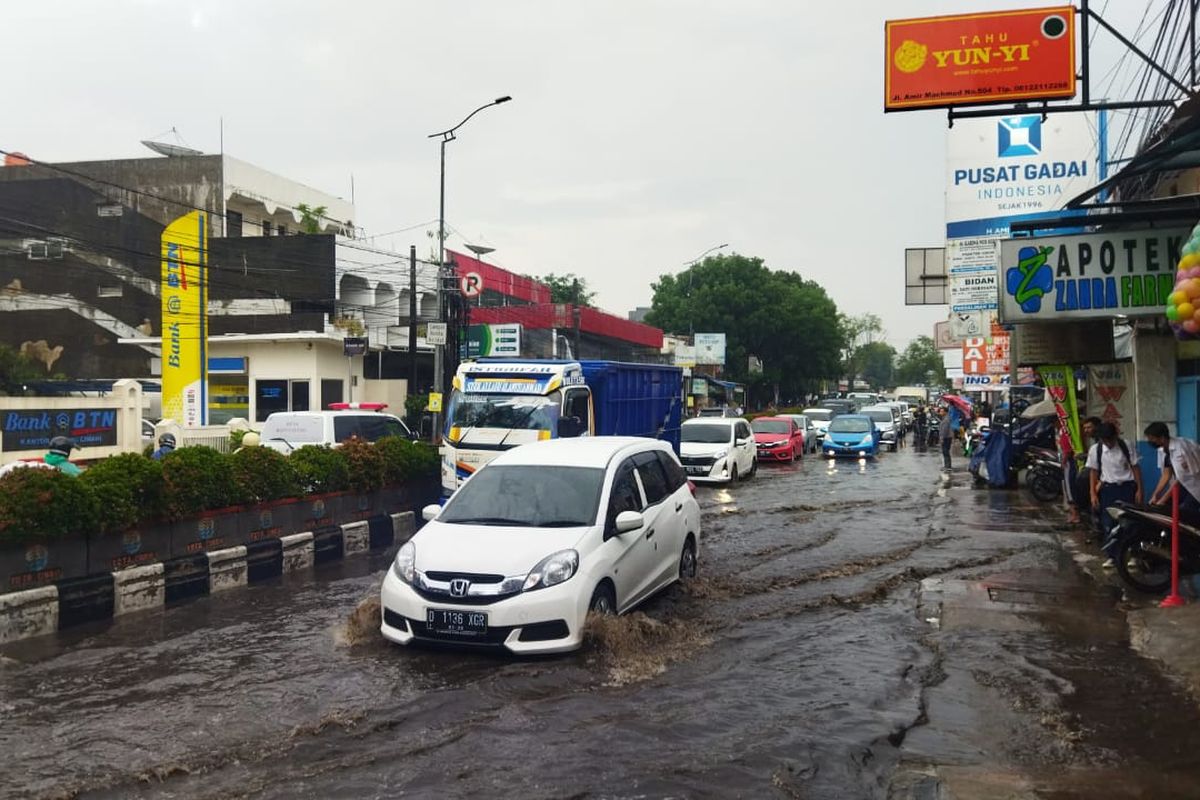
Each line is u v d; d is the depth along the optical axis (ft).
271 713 18.94
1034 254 28.84
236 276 118.21
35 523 26.61
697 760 16.25
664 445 32.96
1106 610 28.27
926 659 23.13
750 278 215.51
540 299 165.27
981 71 28.14
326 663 22.57
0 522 25.82
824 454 110.93
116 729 18.08
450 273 93.56
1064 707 19.24
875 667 22.41
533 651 22.03
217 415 115.24
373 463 44.62
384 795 14.82
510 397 45.80
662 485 30.71
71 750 16.96
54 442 34.17
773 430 102.17
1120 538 30.63
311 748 16.96
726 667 22.29
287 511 38.37
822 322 216.74
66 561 28.02
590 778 15.42
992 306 62.23
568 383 47.03
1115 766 16.03
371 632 25.03
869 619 27.68
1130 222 28.22
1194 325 22.71
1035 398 83.05
